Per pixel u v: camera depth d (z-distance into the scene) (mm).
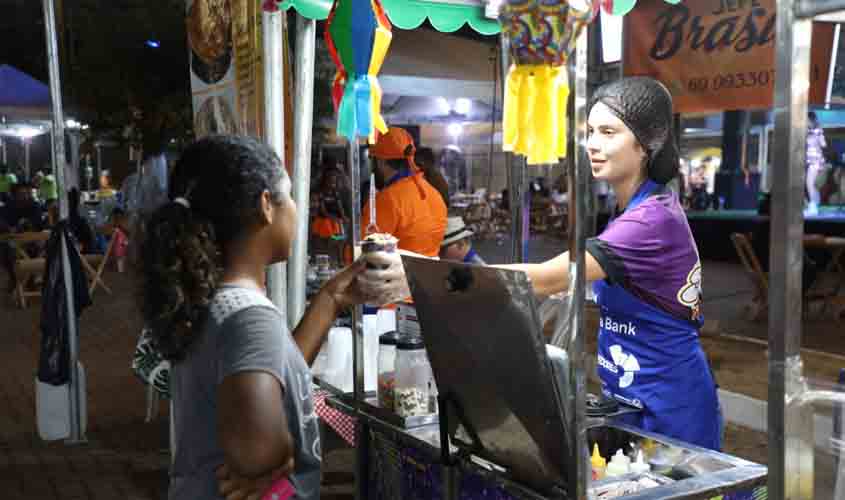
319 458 1495
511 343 1388
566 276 1802
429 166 4441
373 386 2484
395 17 2777
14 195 12516
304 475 1446
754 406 4863
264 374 1311
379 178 3967
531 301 1302
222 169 1405
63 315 4582
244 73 2838
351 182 2186
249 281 1451
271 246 1481
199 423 1381
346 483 4031
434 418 1971
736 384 5484
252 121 2773
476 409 1601
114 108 12398
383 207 3805
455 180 23328
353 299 1881
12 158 21594
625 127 1964
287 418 1396
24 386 6020
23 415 5312
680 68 5250
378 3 2051
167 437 4844
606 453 2014
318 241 9094
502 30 1455
